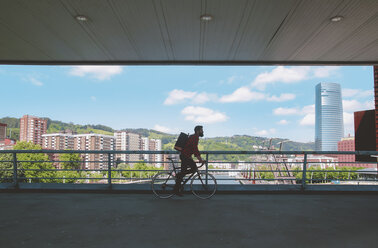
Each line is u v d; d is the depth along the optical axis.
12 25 8.31
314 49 9.98
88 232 4.77
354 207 6.93
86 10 7.50
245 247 4.09
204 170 8.41
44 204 7.11
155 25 8.34
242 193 8.66
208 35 8.99
